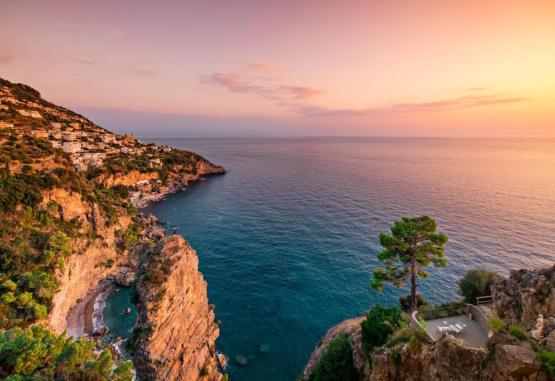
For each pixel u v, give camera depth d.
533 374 12.37
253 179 177.62
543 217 85.75
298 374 38.94
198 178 185.25
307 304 52.16
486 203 103.88
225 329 46.56
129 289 58.12
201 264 66.75
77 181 67.50
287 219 95.88
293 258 68.50
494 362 13.57
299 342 44.19
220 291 56.22
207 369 36.81
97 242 62.84
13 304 36.59
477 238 71.31
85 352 24.94
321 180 164.00
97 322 48.06
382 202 109.81
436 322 22.05
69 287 51.03
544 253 62.94
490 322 15.10
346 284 57.41
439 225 80.69
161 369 31.14
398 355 18.20
